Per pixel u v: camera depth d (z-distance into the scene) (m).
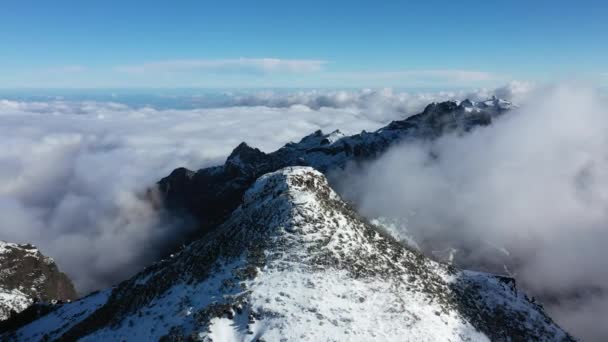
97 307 85.62
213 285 60.12
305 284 56.97
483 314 67.00
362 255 65.62
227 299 55.66
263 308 53.47
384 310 55.47
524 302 79.69
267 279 58.53
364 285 59.00
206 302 56.88
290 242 64.81
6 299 107.25
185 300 59.44
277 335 49.62
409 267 69.69
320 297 54.84
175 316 56.47
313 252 62.81
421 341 52.53
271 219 70.44
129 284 80.06
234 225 74.81
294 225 67.50
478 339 58.56
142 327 58.09
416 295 61.69
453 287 71.69
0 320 100.12
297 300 54.31
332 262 61.44
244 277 59.12
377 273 62.62
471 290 73.69
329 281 57.91
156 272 78.06
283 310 52.91
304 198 73.25
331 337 49.56
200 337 50.47
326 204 75.31
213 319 52.59
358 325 51.91
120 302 73.50
